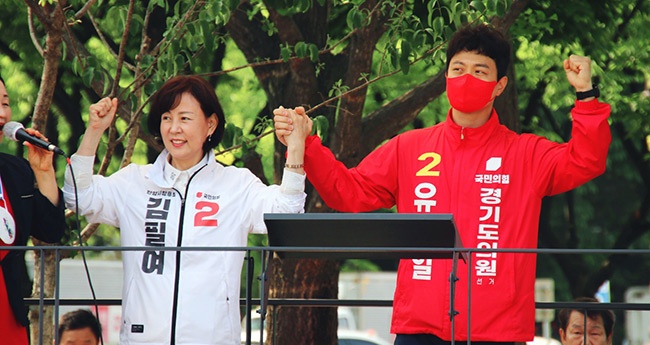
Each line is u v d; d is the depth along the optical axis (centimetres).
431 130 1022
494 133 1003
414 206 998
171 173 960
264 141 2394
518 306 960
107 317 3200
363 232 863
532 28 1781
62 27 1284
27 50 2052
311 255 904
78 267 3319
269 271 879
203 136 959
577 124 963
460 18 1255
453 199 987
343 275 3750
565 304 1163
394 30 1327
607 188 3878
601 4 1927
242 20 1653
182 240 942
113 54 1417
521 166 990
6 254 916
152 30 1670
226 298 935
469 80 977
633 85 2631
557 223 3738
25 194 930
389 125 1587
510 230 973
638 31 2194
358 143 1527
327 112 1603
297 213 859
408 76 2103
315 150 981
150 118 964
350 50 1508
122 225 961
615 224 3878
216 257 937
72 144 2159
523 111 2439
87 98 2011
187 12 1269
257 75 1658
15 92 2244
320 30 1636
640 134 2422
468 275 866
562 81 2291
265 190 959
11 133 929
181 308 925
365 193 1010
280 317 1588
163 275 932
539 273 3547
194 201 952
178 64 1270
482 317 954
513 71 1639
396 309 984
